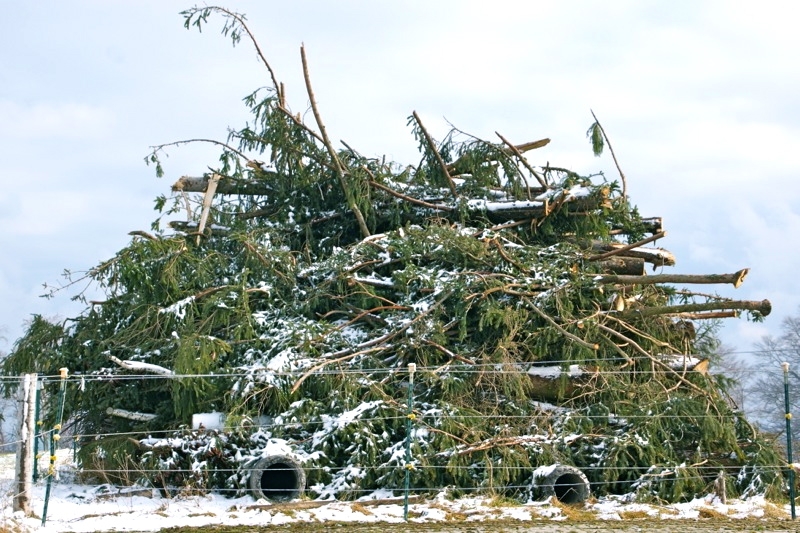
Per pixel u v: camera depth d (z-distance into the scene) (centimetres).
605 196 1495
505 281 1375
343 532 938
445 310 1345
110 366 1344
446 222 1545
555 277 1361
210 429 1168
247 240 1403
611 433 1227
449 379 1241
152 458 1158
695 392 1323
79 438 1336
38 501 1073
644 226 1581
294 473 1124
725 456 1272
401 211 1573
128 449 1197
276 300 1395
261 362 1275
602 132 1572
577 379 1298
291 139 1562
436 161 1573
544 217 1522
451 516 1032
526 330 1323
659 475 1167
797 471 1239
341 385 1222
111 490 1161
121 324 1381
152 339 1323
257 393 1206
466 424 1195
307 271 1427
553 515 1053
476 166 1579
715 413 1285
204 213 1546
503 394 1274
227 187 1641
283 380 1213
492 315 1288
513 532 943
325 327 1318
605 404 1270
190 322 1312
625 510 1090
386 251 1435
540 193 1614
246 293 1342
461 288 1320
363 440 1176
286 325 1300
